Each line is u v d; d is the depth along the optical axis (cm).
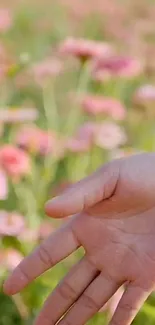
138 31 161
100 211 57
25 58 108
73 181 106
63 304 58
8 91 136
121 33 167
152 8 180
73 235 58
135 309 57
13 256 88
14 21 194
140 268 57
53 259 58
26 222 99
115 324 58
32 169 107
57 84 152
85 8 196
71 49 111
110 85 127
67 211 53
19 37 188
